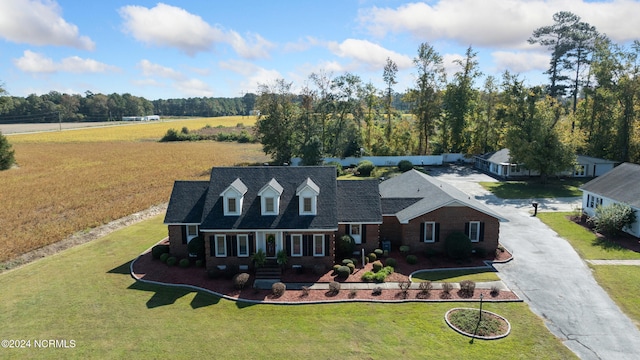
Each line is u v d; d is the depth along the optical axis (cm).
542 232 3738
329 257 2945
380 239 3369
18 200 5034
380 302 2441
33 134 14038
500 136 7131
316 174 3231
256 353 1952
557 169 5525
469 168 7338
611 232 3556
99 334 2117
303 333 2119
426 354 1919
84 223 4091
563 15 7475
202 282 2745
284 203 3038
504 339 2034
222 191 3108
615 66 6200
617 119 6338
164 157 9050
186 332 2134
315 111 7719
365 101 8212
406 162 6981
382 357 1902
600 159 6334
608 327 2161
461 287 2536
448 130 8281
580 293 2544
